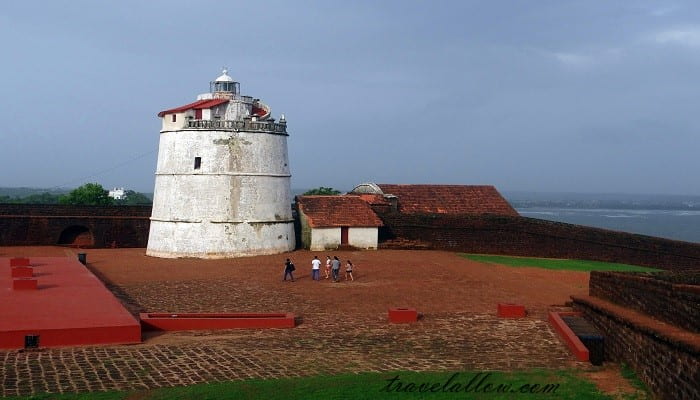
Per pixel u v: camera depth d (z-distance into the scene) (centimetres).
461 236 4484
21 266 2897
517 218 4366
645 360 1471
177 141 4191
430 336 1991
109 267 3584
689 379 1205
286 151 4472
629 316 1675
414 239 4581
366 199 4922
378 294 2766
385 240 4594
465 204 5225
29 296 2208
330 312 2400
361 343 1891
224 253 4078
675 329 1423
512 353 1781
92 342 1773
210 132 4134
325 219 4447
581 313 2153
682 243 3941
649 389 1423
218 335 1995
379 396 1365
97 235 4816
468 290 2872
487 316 2309
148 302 2556
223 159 4131
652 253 3994
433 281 3109
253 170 4191
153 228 4278
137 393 1352
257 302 2583
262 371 1546
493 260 4028
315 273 3134
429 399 1355
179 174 4156
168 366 1572
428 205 5138
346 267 3303
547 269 3653
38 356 1623
